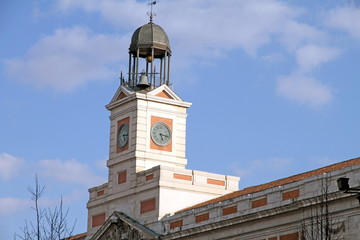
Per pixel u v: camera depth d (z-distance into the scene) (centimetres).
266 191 9838
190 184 11912
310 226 8994
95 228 12762
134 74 12744
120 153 12500
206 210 10725
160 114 12462
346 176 8812
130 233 11856
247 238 10006
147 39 12719
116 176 12519
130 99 12412
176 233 11025
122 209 12262
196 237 10775
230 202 10356
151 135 12344
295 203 9288
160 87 12475
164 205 11662
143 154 12212
